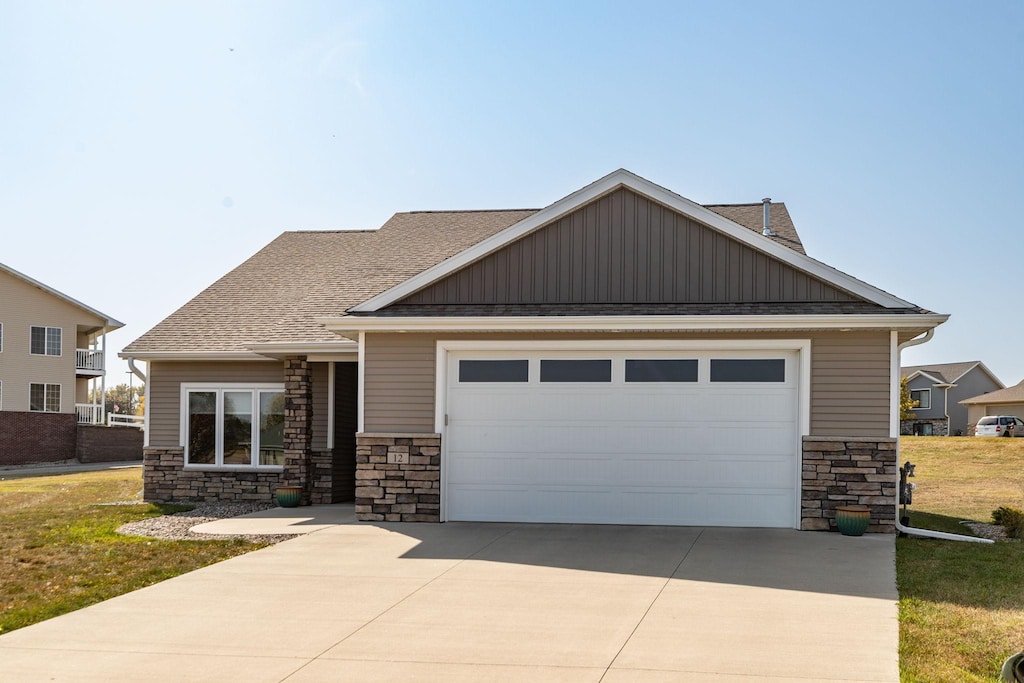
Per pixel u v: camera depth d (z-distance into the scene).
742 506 13.66
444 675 6.73
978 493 21.19
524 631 7.90
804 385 13.38
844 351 13.33
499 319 13.74
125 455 42.72
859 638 7.59
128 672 6.88
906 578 9.99
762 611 8.54
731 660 7.02
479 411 14.32
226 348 18.25
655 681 6.55
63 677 6.77
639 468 13.93
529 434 14.20
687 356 13.89
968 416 64.06
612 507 13.96
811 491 13.29
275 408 18.75
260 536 13.20
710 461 13.77
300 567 10.75
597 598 9.10
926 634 7.66
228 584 9.87
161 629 8.09
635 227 14.41
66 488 23.62
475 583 9.83
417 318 13.97
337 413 18.52
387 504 14.37
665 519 13.83
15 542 13.00
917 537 12.91
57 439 41.31
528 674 6.74
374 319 14.11
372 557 11.35
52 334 44.22
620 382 14.02
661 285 14.29
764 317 13.13
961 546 12.12
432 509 14.23
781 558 11.18
